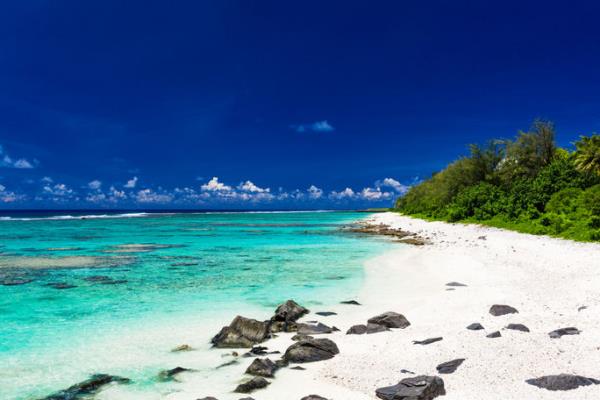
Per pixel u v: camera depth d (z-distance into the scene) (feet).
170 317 47.44
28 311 50.24
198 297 57.57
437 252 98.63
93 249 118.83
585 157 157.69
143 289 62.90
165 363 33.76
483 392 24.68
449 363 29.25
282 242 141.18
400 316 42.06
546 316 39.60
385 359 31.96
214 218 398.01
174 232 193.67
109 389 29.04
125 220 336.49
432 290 57.82
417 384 24.90
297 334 39.75
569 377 24.53
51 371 32.27
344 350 34.96
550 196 154.92
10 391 28.81
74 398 27.81
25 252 110.73
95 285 66.08
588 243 96.73
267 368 30.66
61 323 45.24
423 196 339.77
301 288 62.90
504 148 236.02
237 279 70.85
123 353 36.06
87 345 38.14
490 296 50.24
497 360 29.14
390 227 216.95
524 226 140.67
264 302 54.54
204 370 32.22
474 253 91.76
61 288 63.77
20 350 36.86
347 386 27.68
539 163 203.72
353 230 203.10
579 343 30.86
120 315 48.37
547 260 75.41
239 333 38.73
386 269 79.30
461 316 42.73
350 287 63.16
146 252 111.75
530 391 24.06
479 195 201.57
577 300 45.09
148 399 27.48
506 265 73.36
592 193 128.67
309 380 29.09
